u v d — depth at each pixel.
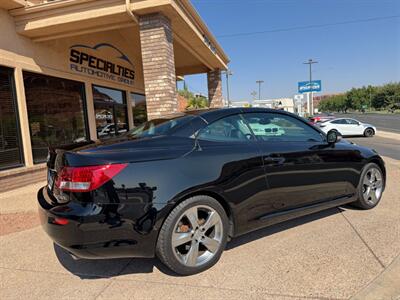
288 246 3.25
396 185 5.53
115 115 10.71
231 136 3.21
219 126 3.20
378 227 3.64
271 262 2.94
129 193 2.50
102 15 6.41
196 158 2.83
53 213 2.51
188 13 7.37
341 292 2.44
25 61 7.00
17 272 2.99
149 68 6.67
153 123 3.49
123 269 2.96
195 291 2.54
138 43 11.16
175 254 2.68
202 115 3.21
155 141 2.86
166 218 2.62
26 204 5.36
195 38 8.60
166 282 2.70
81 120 9.01
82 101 9.04
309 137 3.83
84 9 6.50
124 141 2.93
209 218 2.86
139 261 3.12
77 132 8.83
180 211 2.66
